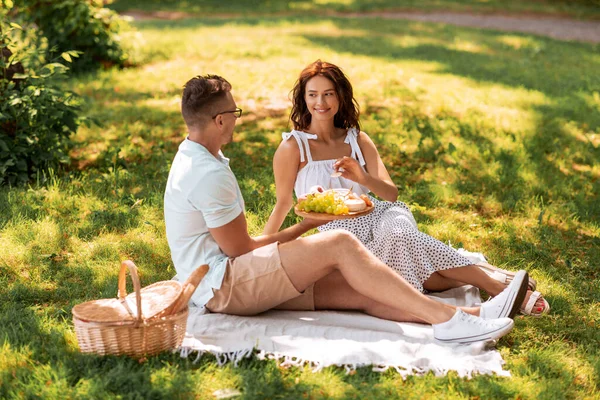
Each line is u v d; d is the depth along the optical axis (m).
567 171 7.19
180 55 12.66
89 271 4.61
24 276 4.54
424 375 3.36
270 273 3.60
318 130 4.31
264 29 16.84
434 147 7.57
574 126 8.78
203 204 3.55
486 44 15.77
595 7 24.08
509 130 8.38
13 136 6.57
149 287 3.63
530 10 23.31
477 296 4.22
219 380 3.26
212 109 3.59
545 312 4.11
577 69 13.19
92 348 3.31
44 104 6.61
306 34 15.97
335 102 4.23
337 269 3.67
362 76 11.09
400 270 4.07
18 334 3.63
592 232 5.66
